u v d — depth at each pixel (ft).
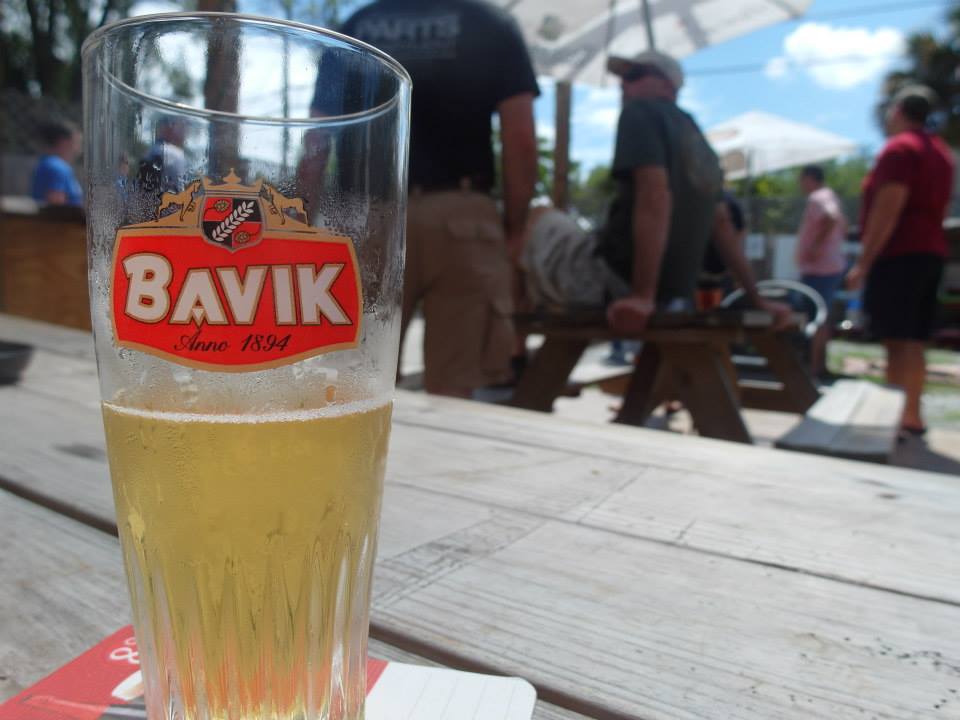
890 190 10.47
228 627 1.20
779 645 1.72
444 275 7.28
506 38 7.00
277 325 1.16
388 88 1.29
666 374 10.16
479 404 4.70
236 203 1.14
